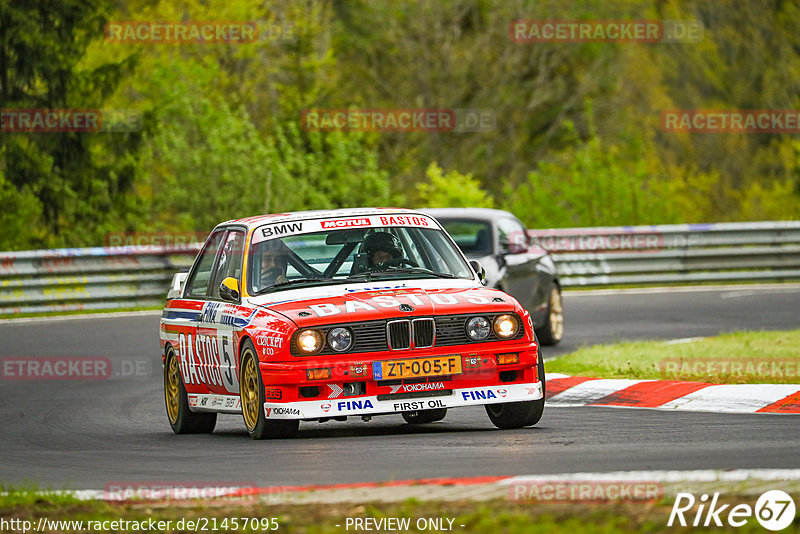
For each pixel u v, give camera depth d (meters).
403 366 33.84
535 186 115.06
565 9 181.12
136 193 130.12
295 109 149.25
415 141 175.62
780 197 147.12
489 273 55.28
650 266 91.88
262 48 153.75
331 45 178.75
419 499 23.89
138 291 83.88
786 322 66.50
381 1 179.12
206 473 29.53
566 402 42.53
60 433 40.59
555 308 61.38
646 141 182.88
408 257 38.38
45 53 122.12
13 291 79.31
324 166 113.00
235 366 35.97
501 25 180.88
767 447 30.12
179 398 39.88
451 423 38.91
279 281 36.81
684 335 62.22
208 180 105.94
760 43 199.75
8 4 122.06
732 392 40.16
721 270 92.94
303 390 33.62
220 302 37.78
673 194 142.00
